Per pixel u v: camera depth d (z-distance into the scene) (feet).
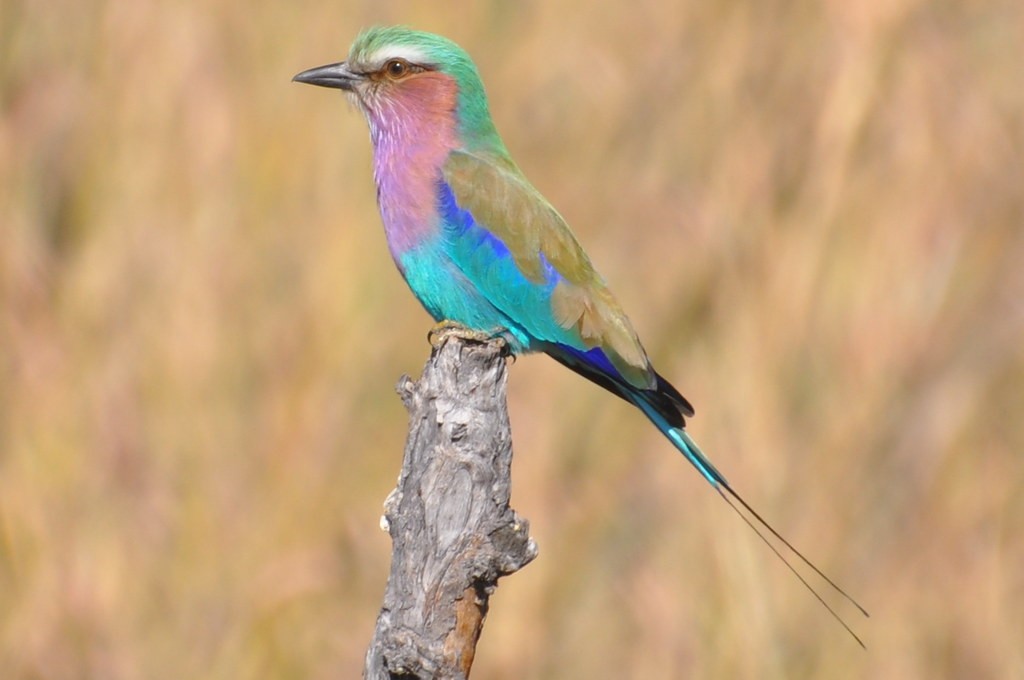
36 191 56.39
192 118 55.93
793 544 52.49
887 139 56.85
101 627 50.03
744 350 54.49
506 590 52.29
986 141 57.26
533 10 60.18
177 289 53.88
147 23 57.41
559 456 54.19
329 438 52.37
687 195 57.57
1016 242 56.65
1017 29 59.21
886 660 51.13
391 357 53.83
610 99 58.95
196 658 50.08
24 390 52.90
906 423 54.60
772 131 57.67
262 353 53.57
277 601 50.19
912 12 57.26
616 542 53.16
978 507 53.78
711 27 59.62
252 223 55.01
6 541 50.55
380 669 29.96
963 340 55.62
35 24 58.29
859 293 55.36
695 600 51.24
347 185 55.42
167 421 52.44
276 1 57.62
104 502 51.57
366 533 51.65
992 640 51.88
